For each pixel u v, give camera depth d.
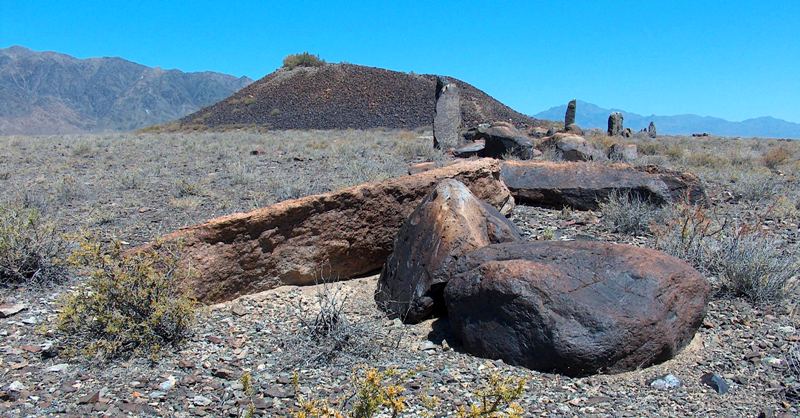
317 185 12.41
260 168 15.80
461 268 5.64
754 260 6.27
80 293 5.54
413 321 5.91
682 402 4.32
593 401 4.32
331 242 6.80
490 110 54.53
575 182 10.19
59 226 9.16
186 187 11.99
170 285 5.63
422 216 6.27
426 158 18.72
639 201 9.32
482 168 8.08
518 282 4.92
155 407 4.31
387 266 6.50
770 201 11.05
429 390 4.49
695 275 5.27
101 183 13.25
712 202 11.02
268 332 5.68
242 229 6.32
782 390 4.45
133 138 30.31
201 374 4.85
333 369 4.94
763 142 34.69
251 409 3.67
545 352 4.73
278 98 63.31
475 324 5.16
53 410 4.22
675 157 21.53
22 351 5.16
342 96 61.50
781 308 5.96
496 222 6.30
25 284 6.68
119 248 5.66
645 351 4.73
